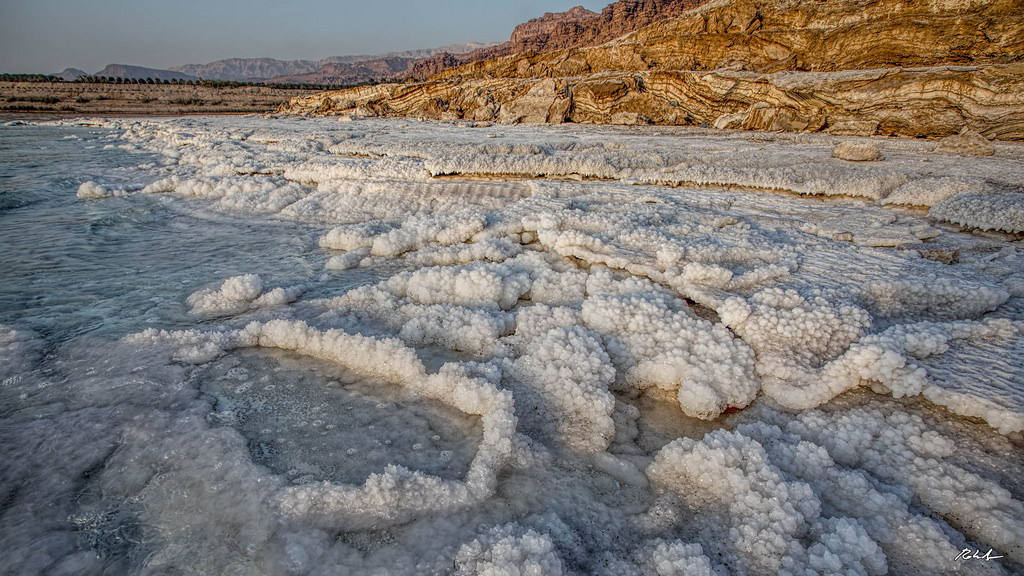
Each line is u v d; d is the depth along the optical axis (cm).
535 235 573
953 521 215
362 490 215
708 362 307
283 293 414
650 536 209
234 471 226
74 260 502
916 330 330
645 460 252
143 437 246
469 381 284
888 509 213
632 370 316
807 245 535
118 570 182
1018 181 756
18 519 199
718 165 969
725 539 205
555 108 2306
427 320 363
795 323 340
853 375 297
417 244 551
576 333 333
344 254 515
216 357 325
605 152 1182
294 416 271
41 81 4316
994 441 253
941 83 1499
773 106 1808
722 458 233
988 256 499
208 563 186
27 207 712
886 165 928
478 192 778
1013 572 190
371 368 312
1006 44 1755
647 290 410
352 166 952
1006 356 312
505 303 411
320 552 191
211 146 1349
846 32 2088
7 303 394
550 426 271
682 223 602
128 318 377
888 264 474
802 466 239
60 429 249
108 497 213
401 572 184
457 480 228
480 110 2562
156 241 579
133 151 1316
